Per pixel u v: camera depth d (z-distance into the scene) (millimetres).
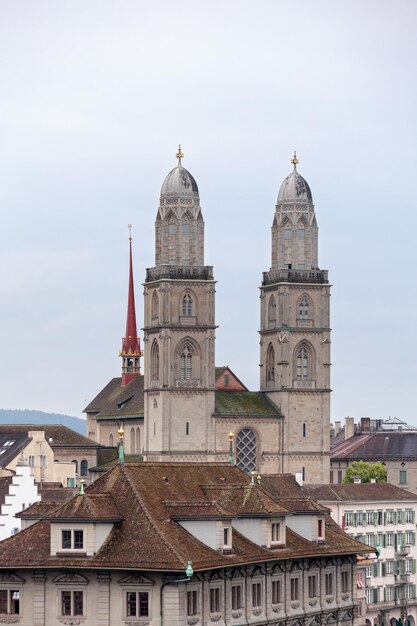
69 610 186250
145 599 183750
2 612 188250
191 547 188000
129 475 194500
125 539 186250
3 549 189250
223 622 191500
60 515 187000
